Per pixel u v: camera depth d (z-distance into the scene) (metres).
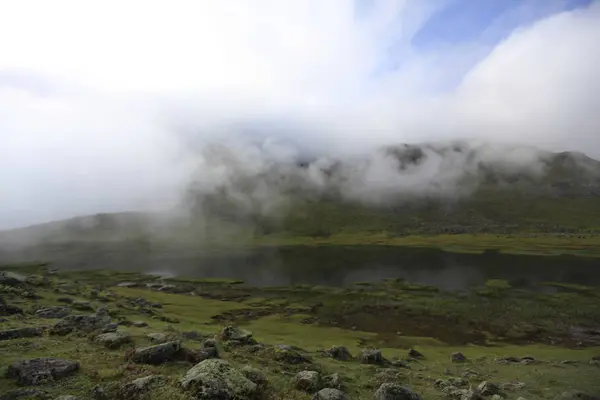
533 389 29.61
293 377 23.59
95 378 18.70
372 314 91.00
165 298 100.06
